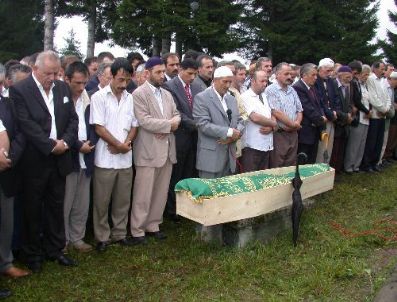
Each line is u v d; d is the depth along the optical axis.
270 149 5.70
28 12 25.28
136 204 4.84
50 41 18.98
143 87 4.77
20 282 3.90
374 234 5.00
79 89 4.33
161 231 5.24
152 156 4.76
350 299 3.67
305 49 24.38
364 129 8.04
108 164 4.55
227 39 20.58
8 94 3.98
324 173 5.38
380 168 8.77
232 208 4.29
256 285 3.90
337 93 7.28
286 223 5.09
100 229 4.70
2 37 24.75
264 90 5.92
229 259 4.29
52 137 3.98
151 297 3.70
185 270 4.19
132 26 19.34
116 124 4.55
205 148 5.01
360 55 26.08
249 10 24.23
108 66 4.79
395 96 9.14
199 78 5.86
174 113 5.02
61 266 4.23
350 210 6.02
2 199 3.79
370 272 4.10
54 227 4.23
